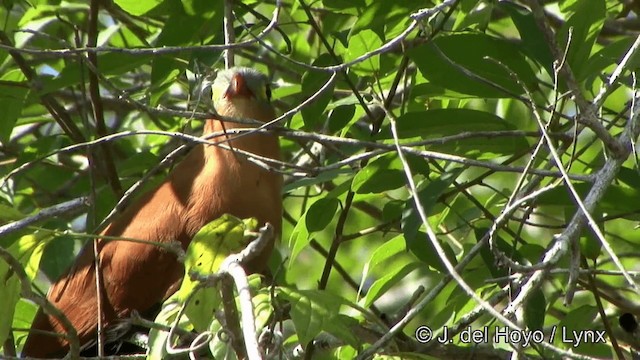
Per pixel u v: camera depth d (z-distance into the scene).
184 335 6.88
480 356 8.18
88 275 9.07
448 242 10.37
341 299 6.57
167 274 8.84
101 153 10.43
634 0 10.34
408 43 8.55
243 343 6.23
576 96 7.07
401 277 8.97
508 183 11.92
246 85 9.26
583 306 8.84
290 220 10.98
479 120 8.37
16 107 9.88
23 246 7.18
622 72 7.78
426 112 8.30
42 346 9.04
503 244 8.52
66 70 8.98
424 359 6.96
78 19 11.41
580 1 8.45
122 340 8.99
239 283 5.83
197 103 7.66
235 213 8.74
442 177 8.02
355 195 9.48
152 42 9.93
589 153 9.87
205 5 8.78
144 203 9.13
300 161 11.16
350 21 10.29
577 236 6.51
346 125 9.21
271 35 12.25
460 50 8.25
